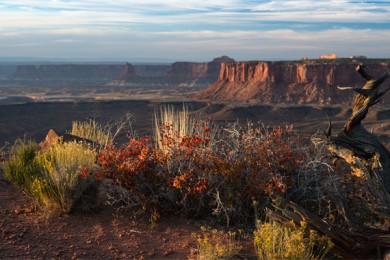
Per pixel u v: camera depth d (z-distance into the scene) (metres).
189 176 7.33
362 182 7.55
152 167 7.71
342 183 7.73
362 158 7.79
